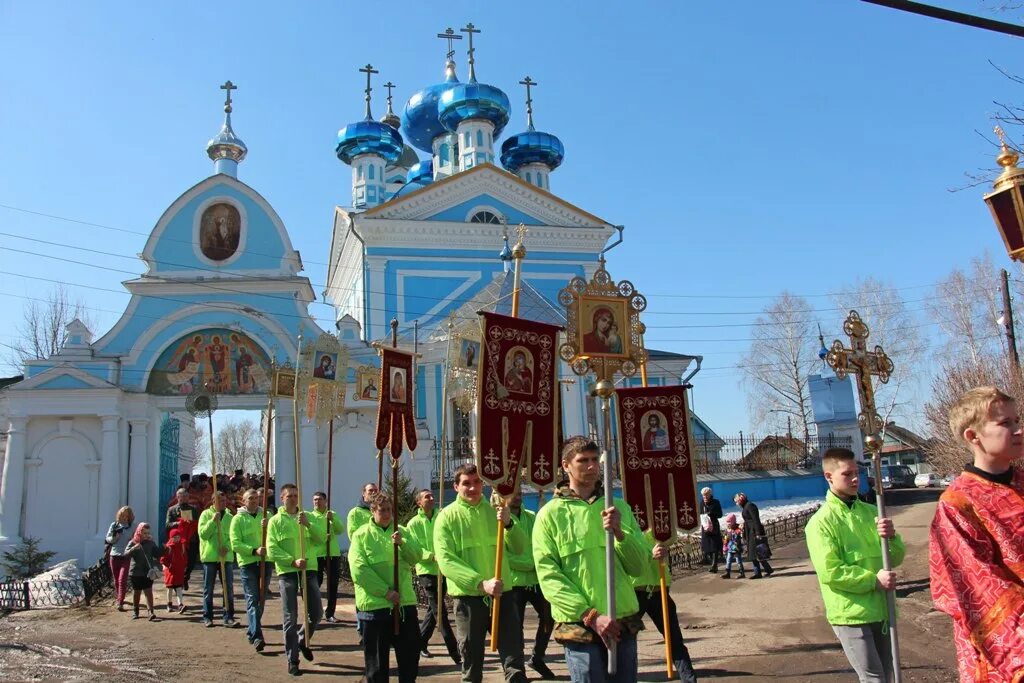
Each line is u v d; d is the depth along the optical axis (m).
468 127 39.91
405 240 34.03
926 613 12.66
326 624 14.18
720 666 10.02
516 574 9.46
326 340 13.54
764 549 18.33
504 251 28.31
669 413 8.60
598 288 7.11
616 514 5.40
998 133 6.39
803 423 48.31
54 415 23.12
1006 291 22.58
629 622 5.43
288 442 24.11
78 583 18.30
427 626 11.19
